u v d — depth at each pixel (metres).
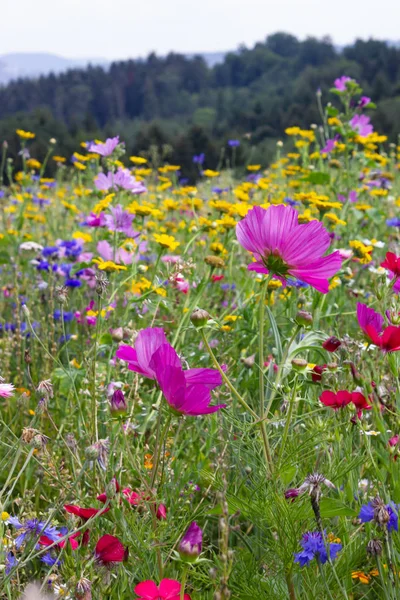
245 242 1.21
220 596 1.05
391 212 3.25
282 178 3.96
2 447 1.53
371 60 53.34
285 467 1.25
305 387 1.45
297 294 1.70
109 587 1.21
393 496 1.25
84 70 77.88
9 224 3.29
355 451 1.41
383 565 1.20
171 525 1.26
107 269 1.69
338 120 3.19
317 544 1.19
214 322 1.21
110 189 2.18
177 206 2.86
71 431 1.50
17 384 1.77
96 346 1.47
